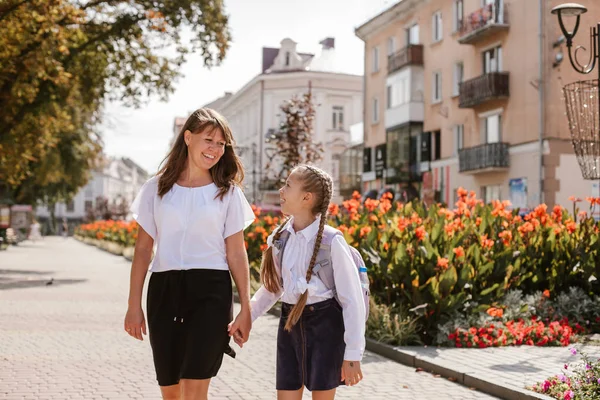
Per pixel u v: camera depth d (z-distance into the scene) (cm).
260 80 6369
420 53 3938
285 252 391
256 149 6353
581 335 992
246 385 700
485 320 951
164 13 2338
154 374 746
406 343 896
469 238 1112
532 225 1138
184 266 384
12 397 636
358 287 379
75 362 806
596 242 1148
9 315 1212
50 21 1859
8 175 2838
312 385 378
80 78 2445
